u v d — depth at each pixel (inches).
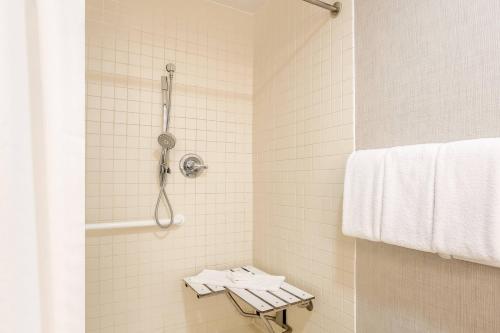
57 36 22.1
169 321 66.1
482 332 32.6
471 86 33.9
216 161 72.1
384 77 43.9
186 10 69.0
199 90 70.2
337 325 51.4
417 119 39.5
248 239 76.2
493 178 28.8
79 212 22.6
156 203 64.4
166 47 66.4
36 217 21.6
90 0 59.1
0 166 19.3
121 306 61.2
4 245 19.5
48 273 21.7
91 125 58.9
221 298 71.9
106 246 59.9
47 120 21.6
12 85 20.1
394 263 42.2
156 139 65.0
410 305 40.0
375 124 45.2
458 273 34.9
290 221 63.2
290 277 62.9
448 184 32.3
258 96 74.8
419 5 39.4
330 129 53.4
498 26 31.7
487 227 28.9
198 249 69.6
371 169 41.3
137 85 63.2
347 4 50.3
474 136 33.6
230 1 72.4
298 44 61.5
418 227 34.9
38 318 21.0
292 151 62.9
